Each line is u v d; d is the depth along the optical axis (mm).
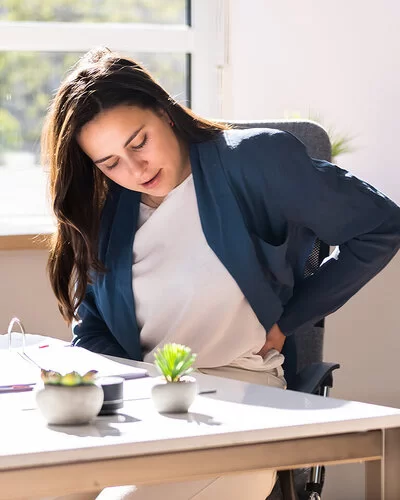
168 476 1106
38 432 1171
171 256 1998
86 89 1903
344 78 3160
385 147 3051
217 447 1131
